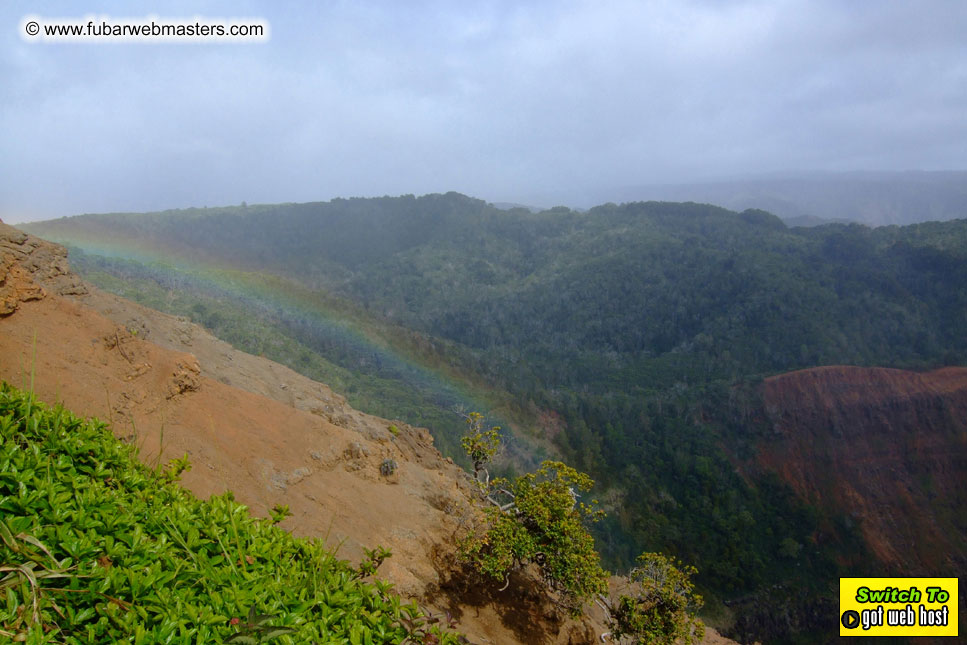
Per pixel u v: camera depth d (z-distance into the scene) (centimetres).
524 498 1052
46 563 298
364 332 7588
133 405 693
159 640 278
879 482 7069
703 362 9775
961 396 7488
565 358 11069
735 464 7038
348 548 772
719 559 5650
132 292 4769
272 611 335
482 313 13062
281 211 17575
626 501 6028
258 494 750
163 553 339
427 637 368
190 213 15500
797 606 5353
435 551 945
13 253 933
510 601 1061
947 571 6250
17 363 604
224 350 1359
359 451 1012
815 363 8700
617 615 1114
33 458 382
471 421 1314
